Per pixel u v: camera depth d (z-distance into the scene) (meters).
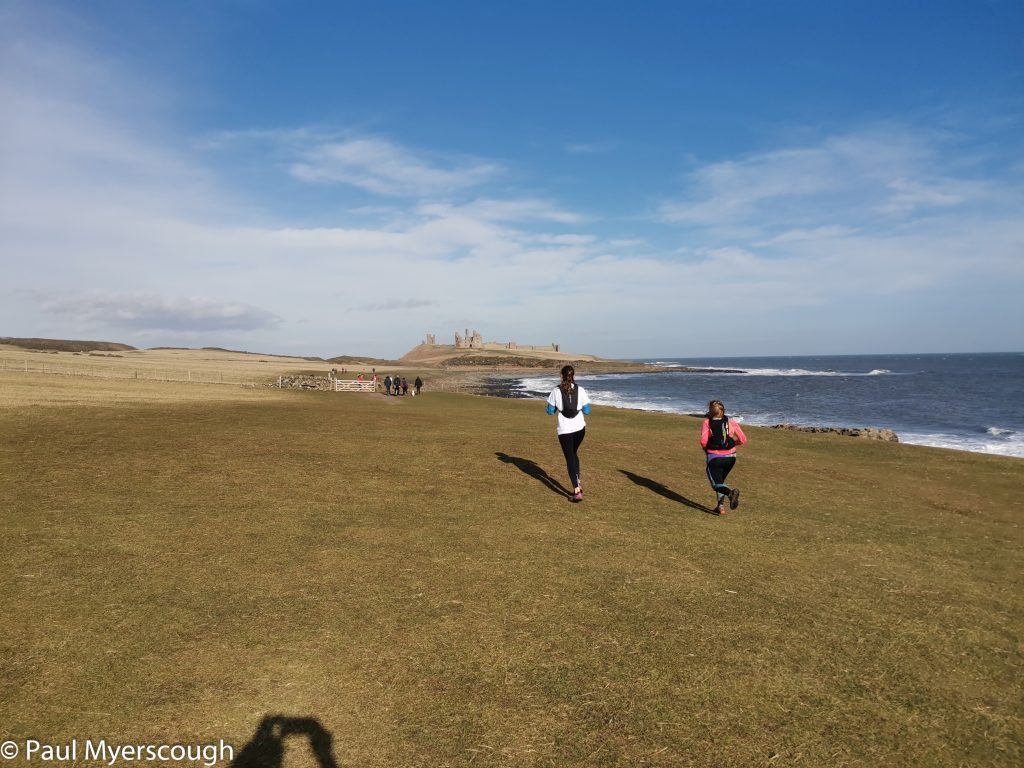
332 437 14.02
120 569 5.42
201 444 11.94
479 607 5.03
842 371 157.88
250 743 3.23
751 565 6.47
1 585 4.93
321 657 4.11
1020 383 93.31
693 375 148.25
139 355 133.00
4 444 10.88
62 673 3.74
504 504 8.58
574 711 3.64
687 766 3.20
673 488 10.70
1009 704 3.99
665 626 4.83
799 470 14.08
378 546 6.44
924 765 3.32
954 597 5.90
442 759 3.17
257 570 5.58
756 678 4.11
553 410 8.95
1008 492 13.25
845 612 5.32
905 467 16.09
